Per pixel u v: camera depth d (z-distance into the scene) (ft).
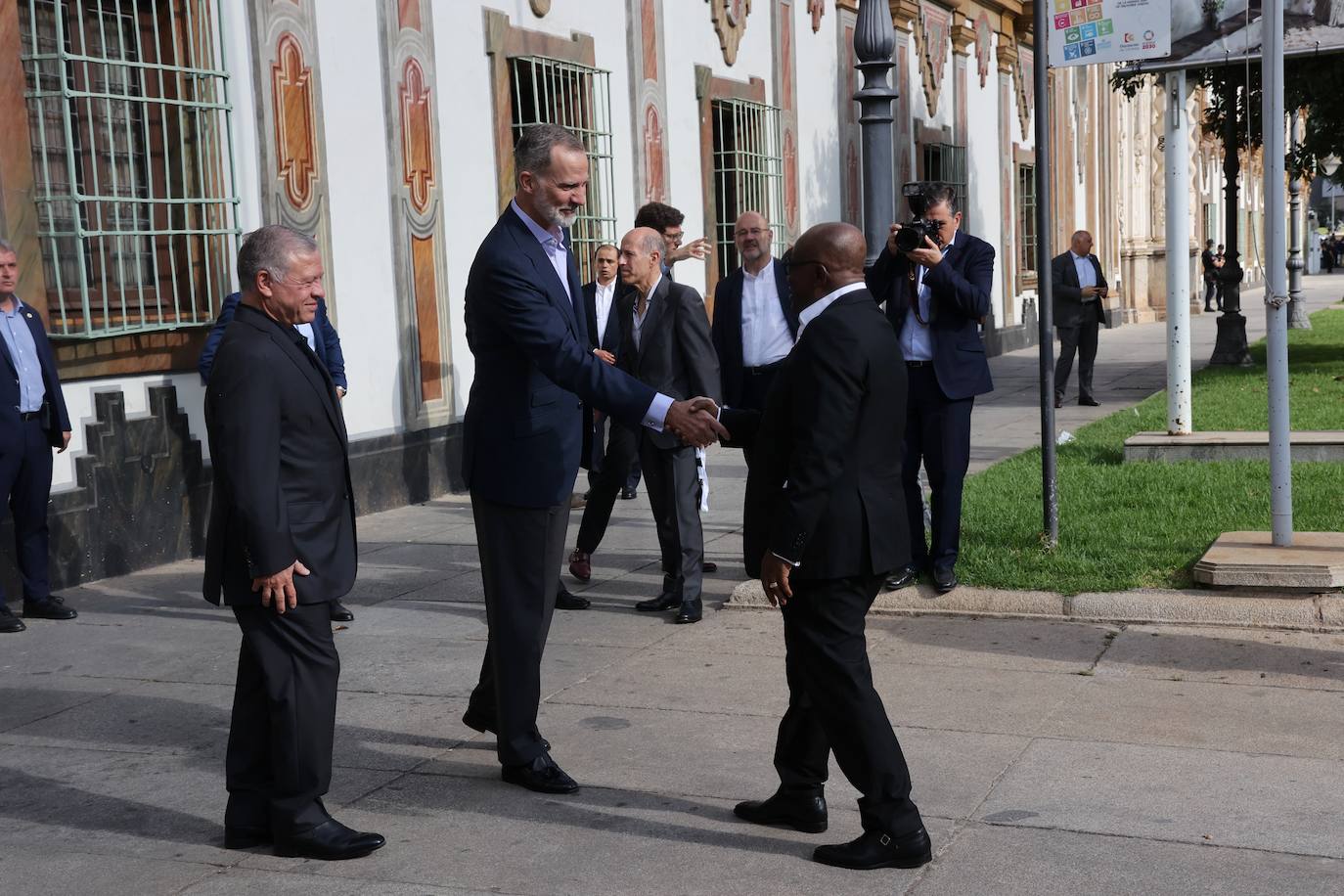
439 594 22.88
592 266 37.73
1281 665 17.10
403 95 31.63
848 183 55.47
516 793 13.79
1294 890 11.09
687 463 20.47
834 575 11.45
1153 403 44.78
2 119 22.74
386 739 15.56
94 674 18.54
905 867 11.69
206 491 26.61
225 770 13.84
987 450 37.11
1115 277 99.55
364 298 30.60
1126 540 22.54
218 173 26.66
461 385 34.09
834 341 11.46
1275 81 19.94
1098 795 13.17
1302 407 41.09
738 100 45.75
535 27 35.99
